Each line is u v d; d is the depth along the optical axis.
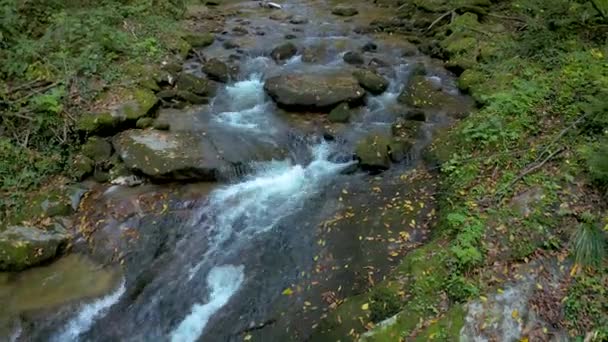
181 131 8.14
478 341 4.73
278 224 6.66
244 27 12.45
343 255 6.14
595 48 8.56
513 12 11.50
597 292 4.96
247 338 5.41
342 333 5.18
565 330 4.81
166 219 6.78
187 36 11.20
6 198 6.94
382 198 6.94
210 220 6.76
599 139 6.32
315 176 7.50
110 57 9.30
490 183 6.40
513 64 8.83
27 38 9.05
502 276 5.21
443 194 6.66
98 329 5.78
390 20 12.66
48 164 7.39
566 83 7.69
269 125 8.45
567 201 5.74
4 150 7.29
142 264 6.35
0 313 5.75
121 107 8.23
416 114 8.30
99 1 10.95
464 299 5.04
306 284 5.86
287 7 14.42
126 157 7.46
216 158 7.47
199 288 6.05
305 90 8.77
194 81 9.44
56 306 5.86
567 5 9.10
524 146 6.83
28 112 7.71
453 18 11.55
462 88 8.98
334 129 8.23
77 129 7.75
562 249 5.36
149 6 11.82
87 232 6.73
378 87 9.12
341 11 13.51
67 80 8.32
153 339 5.69
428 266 5.49
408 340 4.83
